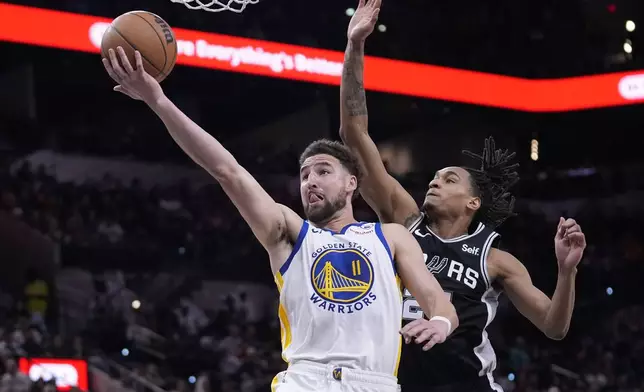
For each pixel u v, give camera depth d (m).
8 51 18.00
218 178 3.33
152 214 18.36
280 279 3.40
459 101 19.70
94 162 19.42
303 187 3.61
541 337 17.97
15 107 18.94
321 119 21.73
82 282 16.48
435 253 4.59
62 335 14.69
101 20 16.05
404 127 22.86
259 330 16.50
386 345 3.30
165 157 20.16
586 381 15.70
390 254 3.46
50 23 15.57
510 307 18.31
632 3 20.91
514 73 21.61
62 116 20.12
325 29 20.38
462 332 4.43
